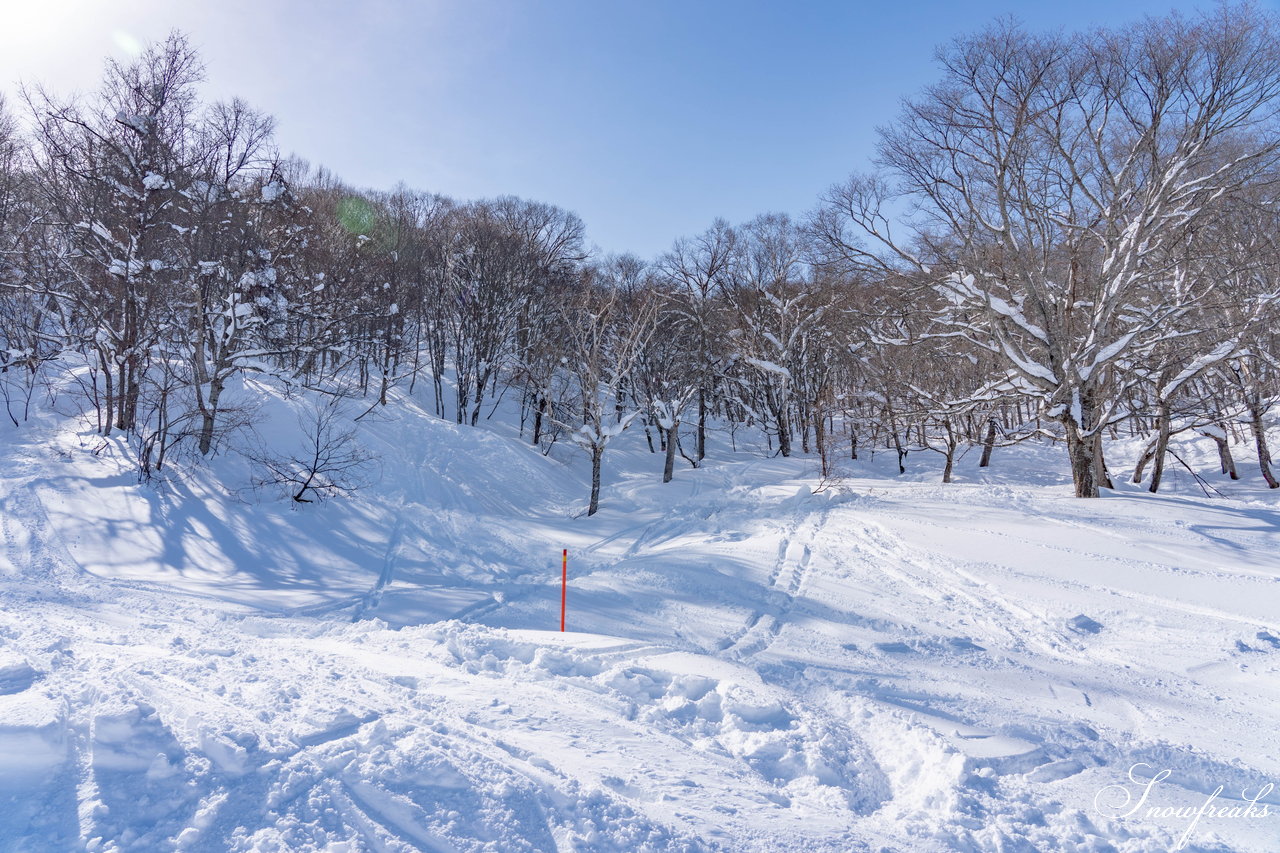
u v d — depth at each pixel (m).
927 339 26.05
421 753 4.78
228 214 22.47
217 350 24.19
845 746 6.57
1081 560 14.17
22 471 18.56
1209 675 9.09
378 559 17.62
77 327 25.03
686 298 40.59
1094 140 19.33
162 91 21.08
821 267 22.86
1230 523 16.66
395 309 33.91
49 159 21.11
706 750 6.17
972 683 8.79
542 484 29.52
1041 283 21.11
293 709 5.45
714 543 18.64
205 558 16.38
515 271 38.75
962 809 5.38
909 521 18.58
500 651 8.65
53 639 6.68
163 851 3.68
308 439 25.42
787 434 40.16
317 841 3.91
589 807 4.55
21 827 3.66
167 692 5.34
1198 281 21.75
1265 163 18.11
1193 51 17.25
